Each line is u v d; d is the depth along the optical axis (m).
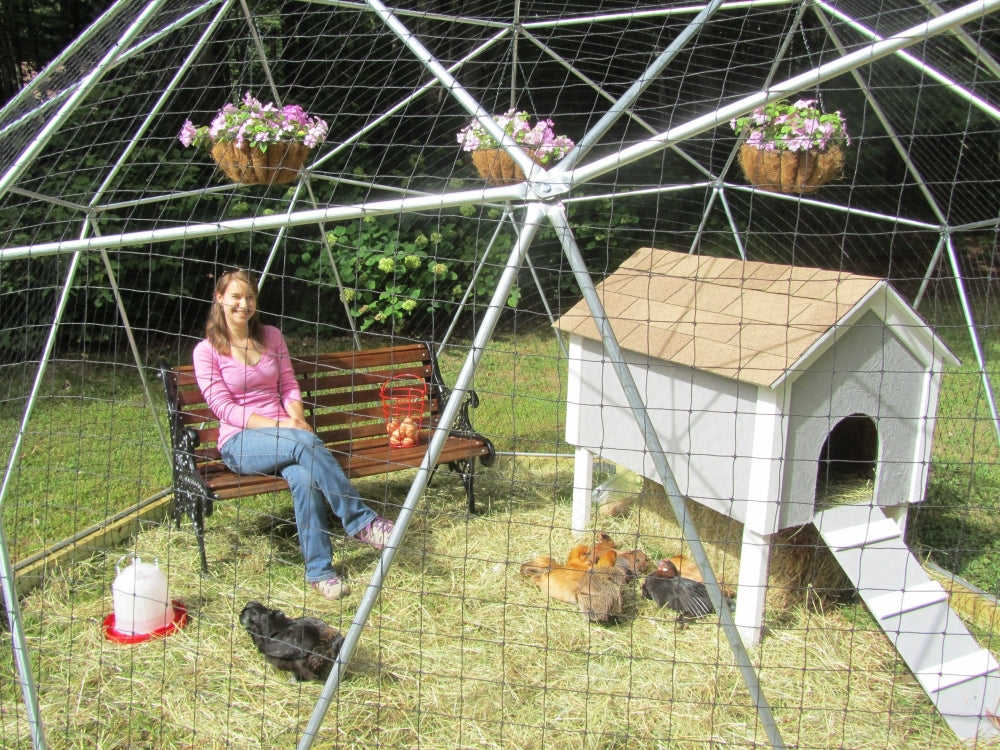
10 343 4.67
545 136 4.46
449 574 3.76
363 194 7.99
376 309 7.73
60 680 2.96
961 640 2.97
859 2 3.69
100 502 4.41
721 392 3.28
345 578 3.70
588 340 3.94
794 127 3.48
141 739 2.67
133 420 5.74
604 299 3.95
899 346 3.26
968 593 3.55
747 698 2.89
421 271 8.03
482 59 7.08
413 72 7.06
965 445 5.34
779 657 3.16
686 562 3.75
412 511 2.46
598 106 7.85
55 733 2.69
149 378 6.75
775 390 3.04
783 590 3.49
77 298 6.72
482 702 2.83
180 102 5.75
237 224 2.55
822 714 2.81
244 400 3.95
